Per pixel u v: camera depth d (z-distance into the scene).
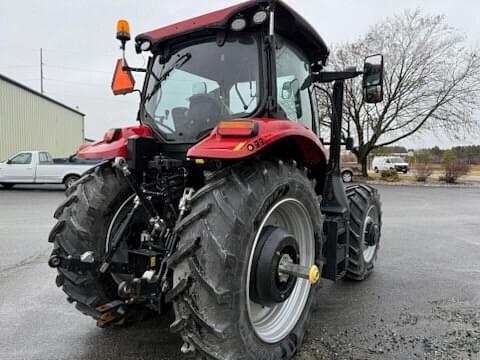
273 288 2.00
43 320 2.86
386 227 7.02
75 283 2.38
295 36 2.66
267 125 1.96
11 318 2.89
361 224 3.69
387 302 3.27
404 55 20.84
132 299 2.03
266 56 2.29
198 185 2.47
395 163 28.31
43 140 22.09
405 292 3.52
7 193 12.23
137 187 2.20
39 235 5.77
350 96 21.11
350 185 4.12
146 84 2.76
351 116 22.33
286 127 2.09
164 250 2.18
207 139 1.95
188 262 1.77
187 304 1.76
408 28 20.86
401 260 4.67
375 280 3.88
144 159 2.43
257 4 2.21
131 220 2.31
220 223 1.79
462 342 2.55
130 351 2.41
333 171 3.12
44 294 3.38
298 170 2.31
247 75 2.34
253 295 2.02
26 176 12.96
